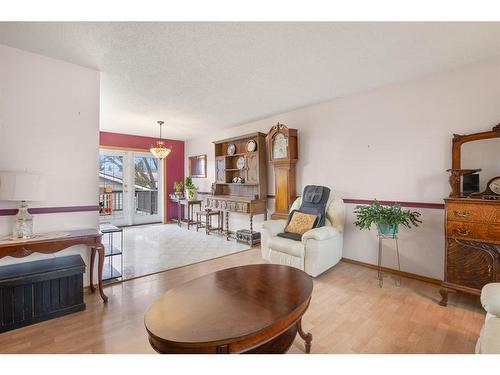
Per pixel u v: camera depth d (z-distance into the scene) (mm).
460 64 2541
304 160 4016
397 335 1832
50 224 2473
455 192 2350
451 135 2658
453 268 2215
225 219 5465
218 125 5227
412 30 1956
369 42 2131
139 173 6535
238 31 1971
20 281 1914
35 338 1794
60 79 2492
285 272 1970
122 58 2422
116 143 6023
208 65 2553
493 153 2410
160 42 2131
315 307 2252
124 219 6340
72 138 2574
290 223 3365
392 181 3078
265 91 3283
